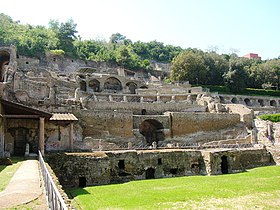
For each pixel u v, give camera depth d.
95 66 108.75
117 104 58.91
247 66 115.50
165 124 57.62
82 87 78.38
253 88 109.94
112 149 40.12
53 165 30.31
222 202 23.03
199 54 109.19
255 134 57.25
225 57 130.88
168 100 73.38
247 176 36.03
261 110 78.12
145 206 21.78
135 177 34.53
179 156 37.88
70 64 103.62
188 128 59.06
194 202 22.98
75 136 43.88
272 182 31.56
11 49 72.50
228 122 63.03
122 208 21.28
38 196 12.40
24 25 128.75
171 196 25.05
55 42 109.81
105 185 31.33
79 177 31.06
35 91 54.25
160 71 119.19
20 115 31.53
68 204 12.44
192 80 102.25
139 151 36.25
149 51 153.25
